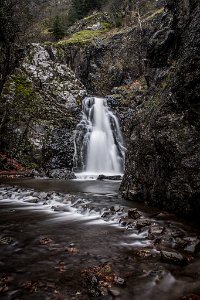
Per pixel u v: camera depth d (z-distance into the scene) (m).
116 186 13.27
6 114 20.84
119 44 33.12
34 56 26.44
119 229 6.14
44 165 20.45
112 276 3.97
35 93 23.44
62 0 62.66
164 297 3.49
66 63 32.81
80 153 21.88
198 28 7.09
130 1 43.75
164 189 7.56
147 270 4.14
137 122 10.16
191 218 6.51
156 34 12.80
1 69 20.47
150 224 6.15
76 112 24.45
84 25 45.94
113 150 23.31
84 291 3.61
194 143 6.68
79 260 4.54
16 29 20.36
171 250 4.73
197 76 6.73
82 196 10.02
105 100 25.50
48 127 21.52
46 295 3.52
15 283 3.82
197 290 3.63
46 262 4.48
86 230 6.13
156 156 7.95
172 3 12.48
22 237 5.68
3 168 19.02
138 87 27.30
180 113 7.36
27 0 22.98
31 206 8.70
